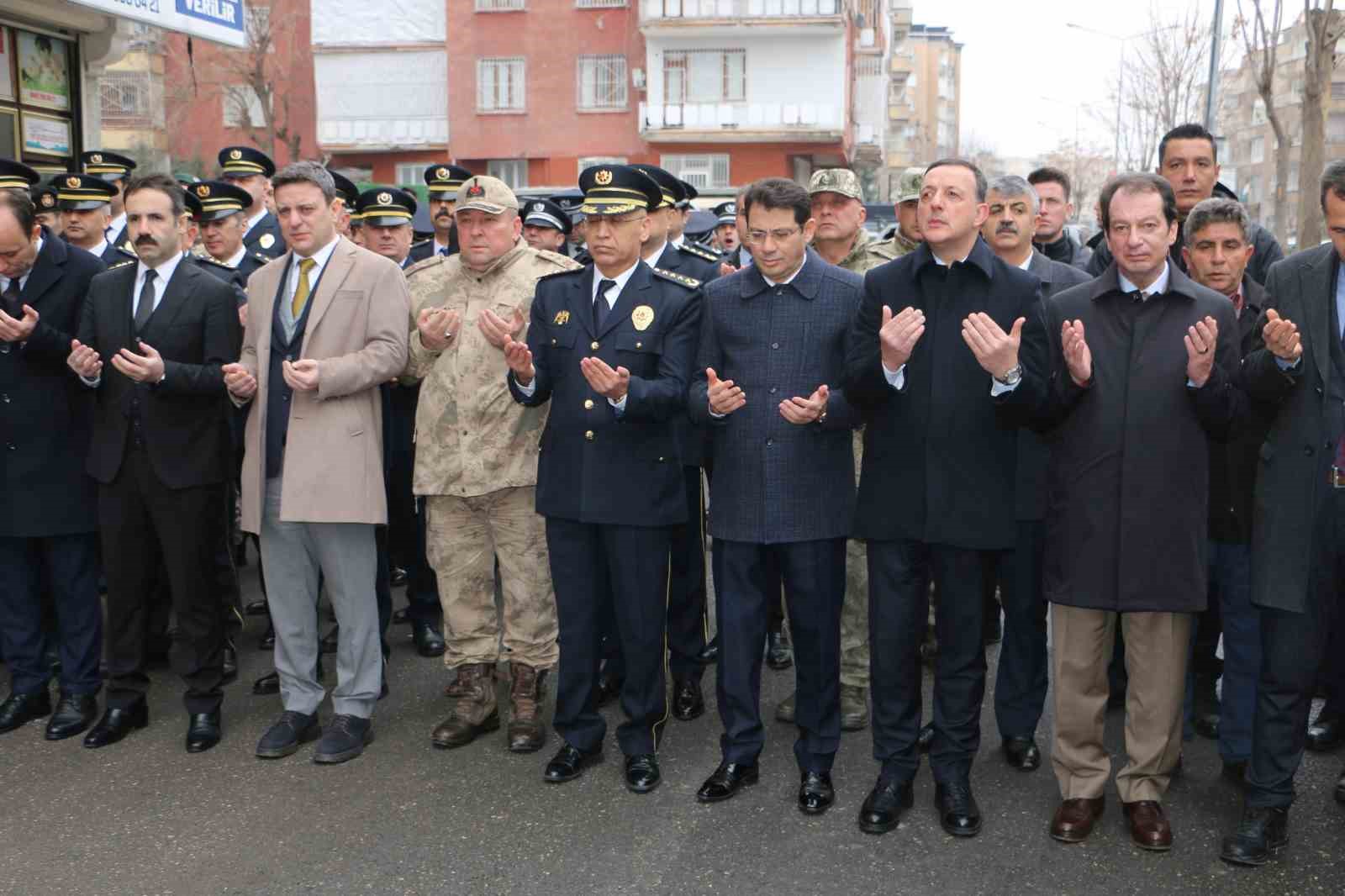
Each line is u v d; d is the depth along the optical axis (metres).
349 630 4.65
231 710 5.13
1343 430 3.68
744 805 4.16
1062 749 3.97
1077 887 3.57
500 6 31.89
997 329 3.58
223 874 3.69
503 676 5.59
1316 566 3.67
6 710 4.91
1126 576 3.75
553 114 32.34
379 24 32.38
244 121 30.97
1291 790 3.76
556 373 4.36
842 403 3.98
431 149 32.91
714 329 4.20
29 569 4.96
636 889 3.57
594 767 4.50
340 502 4.49
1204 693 4.82
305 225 4.57
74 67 11.12
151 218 4.67
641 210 4.23
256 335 4.66
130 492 4.68
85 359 4.51
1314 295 3.72
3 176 5.33
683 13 31.22
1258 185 47.34
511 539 4.71
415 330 4.86
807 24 30.97
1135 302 3.83
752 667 4.21
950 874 3.66
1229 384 3.72
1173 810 4.08
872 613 4.04
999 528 3.85
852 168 39.12
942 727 3.99
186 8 10.56
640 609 4.26
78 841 3.91
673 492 4.28
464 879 3.64
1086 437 3.83
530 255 4.96
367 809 4.14
